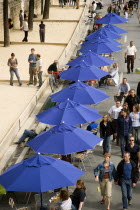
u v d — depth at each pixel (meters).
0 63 75.44
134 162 34.81
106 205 33.72
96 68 54.44
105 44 68.12
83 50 67.94
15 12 106.75
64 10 129.12
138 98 48.03
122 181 32.28
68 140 34.09
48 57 78.94
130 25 108.19
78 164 40.31
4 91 61.59
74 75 52.88
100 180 32.66
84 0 142.38
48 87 63.62
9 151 42.69
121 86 52.09
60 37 95.25
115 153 42.38
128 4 121.25
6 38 86.56
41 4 121.81
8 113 53.41
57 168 29.53
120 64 74.19
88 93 45.16
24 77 67.62
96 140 34.62
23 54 81.06
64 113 39.84
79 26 103.81
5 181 28.98
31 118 51.81
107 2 145.88
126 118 39.97
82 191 30.36
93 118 39.72
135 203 33.72
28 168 29.44
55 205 30.53
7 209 33.69
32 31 101.06
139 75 67.62
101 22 92.38
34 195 34.03
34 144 34.53
